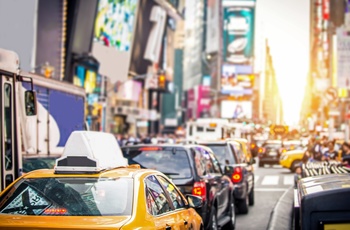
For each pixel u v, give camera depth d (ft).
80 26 202.39
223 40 638.94
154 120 379.76
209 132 145.07
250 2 636.48
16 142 38.75
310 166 51.39
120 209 23.52
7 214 23.82
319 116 457.27
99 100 206.28
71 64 208.33
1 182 36.37
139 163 42.37
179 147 42.63
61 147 61.98
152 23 328.08
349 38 127.24
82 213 23.50
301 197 21.85
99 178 25.16
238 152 68.49
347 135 209.56
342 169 40.88
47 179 25.31
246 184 66.03
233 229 53.36
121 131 315.37
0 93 36.86
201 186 40.98
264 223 58.70
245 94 614.34
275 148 164.25
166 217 26.17
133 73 312.09
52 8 177.37
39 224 22.24
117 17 237.66
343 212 20.98
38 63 170.50
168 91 387.14
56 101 60.59
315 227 21.09
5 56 37.70
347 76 127.34
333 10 410.31
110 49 219.61
